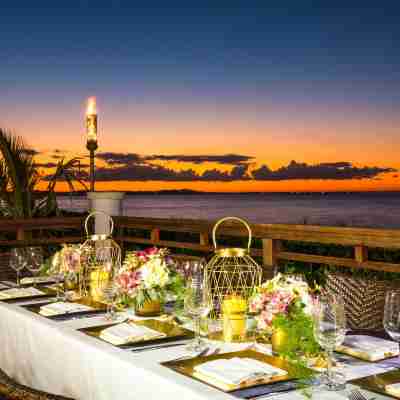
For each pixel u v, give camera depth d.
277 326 1.85
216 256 2.54
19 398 1.57
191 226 5.33
